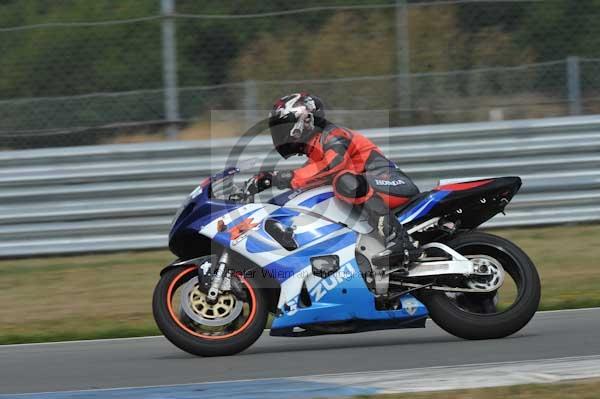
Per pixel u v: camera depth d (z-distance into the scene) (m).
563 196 34.72
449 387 16.23
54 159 33.44
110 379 18.45
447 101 36.94
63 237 33.56
